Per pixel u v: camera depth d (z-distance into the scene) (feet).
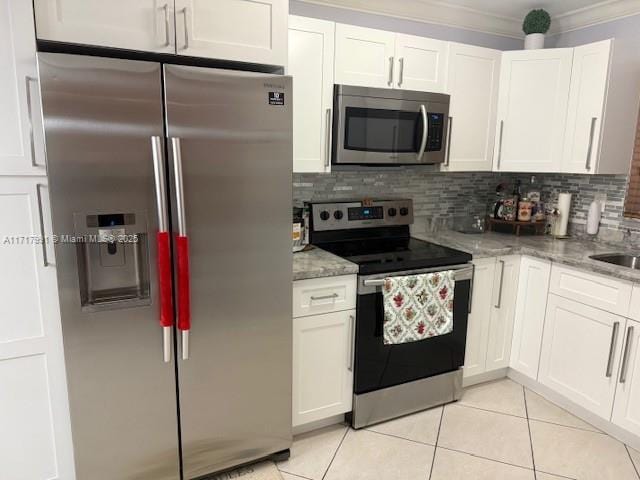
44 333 5.40
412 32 9.12
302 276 6.61
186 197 5.41
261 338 6.28
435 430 7.64
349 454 7.02
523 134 9.16
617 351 7.14
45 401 5.55
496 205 10.30
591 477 6.52
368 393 7.55
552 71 8.74
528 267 8.66
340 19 8.41
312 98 7.39
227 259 5.81
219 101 5.42
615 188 8.98
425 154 8.48
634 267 8.25
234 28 5.67
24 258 5.17
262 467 6.71
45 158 4.86
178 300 5.51
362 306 7.16
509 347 9.13
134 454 5.71
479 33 9.84
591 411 7.66
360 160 7.89
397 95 7.97
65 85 4.65
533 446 7.23
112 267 5.35
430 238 9.54
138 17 5.12
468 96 8.88
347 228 8.86
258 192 5.87
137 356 5.49
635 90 8.43
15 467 5.54
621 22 8.72
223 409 6.19
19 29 4.72
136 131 5.02
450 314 7.84
